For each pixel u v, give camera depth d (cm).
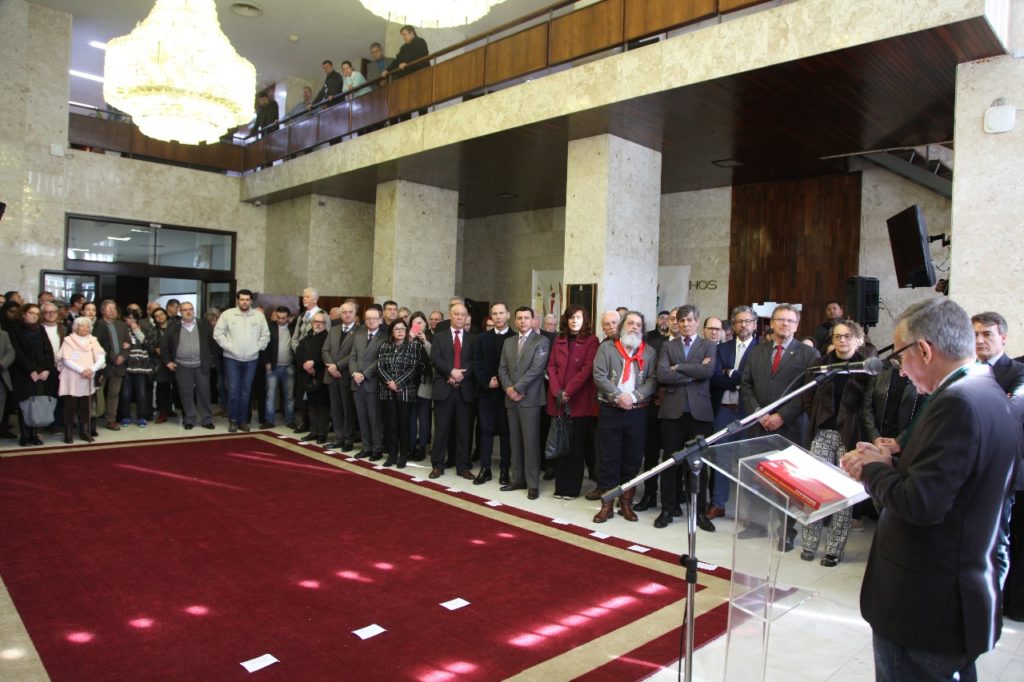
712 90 646
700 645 338
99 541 459
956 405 179
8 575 398
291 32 1341
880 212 909
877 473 193
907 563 186
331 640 331
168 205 1281
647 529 528
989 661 335
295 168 1167
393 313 793
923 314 196
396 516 537
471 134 831
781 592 283
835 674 315
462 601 381
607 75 693
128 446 766
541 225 1336
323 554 448
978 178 542
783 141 810
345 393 787
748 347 588
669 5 643
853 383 467
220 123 805
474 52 829
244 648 320
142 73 739
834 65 577
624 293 817
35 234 1151
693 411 535
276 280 1348
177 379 895
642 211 838
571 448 604
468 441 676
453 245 1145
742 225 1035
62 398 815
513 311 1377
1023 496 378
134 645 320
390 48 1246
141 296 1273
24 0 1141
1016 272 521
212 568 418
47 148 1161
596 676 306
